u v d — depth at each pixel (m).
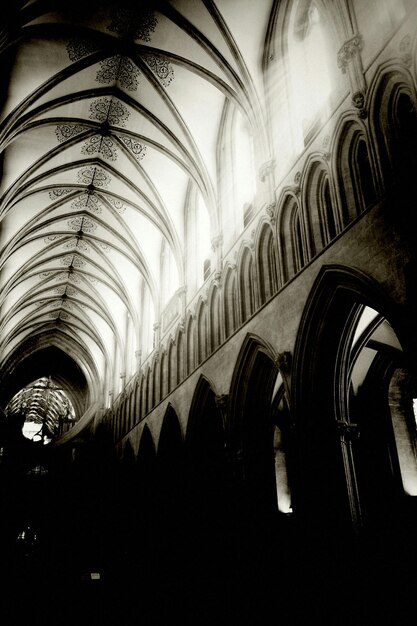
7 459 33.19
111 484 29.48
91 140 21.39
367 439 18.28
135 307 28.91
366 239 10.03
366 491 17.62
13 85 17.00
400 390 18.56
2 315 31.25
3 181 21.17
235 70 15.73
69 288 32.75
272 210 13.90
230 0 14.74
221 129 18.97
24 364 40.75
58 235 27.14
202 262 20.56
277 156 14.48
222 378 16.00
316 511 10.90
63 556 29.30
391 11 10.34
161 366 23.30
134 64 17.97
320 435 11.35
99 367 36.44
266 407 14.79
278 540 13.19
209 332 17.58
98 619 17.34
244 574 13.18
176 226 22.50
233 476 14.54
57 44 16.55
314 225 12.05
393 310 9.01
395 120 9.66
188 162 19.45
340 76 11.52
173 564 18.19
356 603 9.60
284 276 13.12
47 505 31.95
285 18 15.20
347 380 11.63
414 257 8.75
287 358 12.33
